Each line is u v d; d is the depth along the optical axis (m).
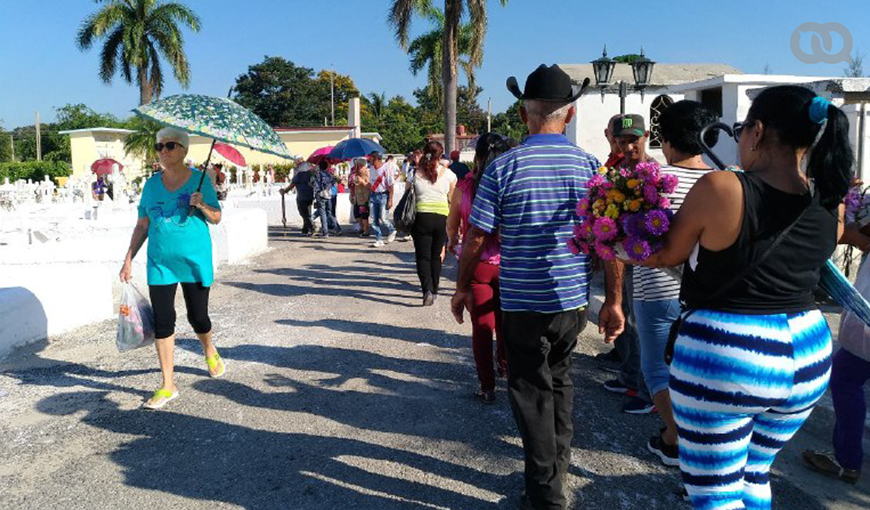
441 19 28.39
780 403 2.10
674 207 3.00
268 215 17.34
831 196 2.05
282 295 8.11
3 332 5.56
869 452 3.80
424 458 3.71
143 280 8.84
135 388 4.79
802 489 3.41
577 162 3.00
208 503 3.25
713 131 3.09
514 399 3.05
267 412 4.35
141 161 36.50
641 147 3.78
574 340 3.13
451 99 22.28
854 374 3.39
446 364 5.35
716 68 18.92
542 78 3.04
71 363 5.36
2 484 3.41
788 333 2.05
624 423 4.19
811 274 2.08
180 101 4.52
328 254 11.72
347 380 4.96
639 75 9.73
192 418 4.25
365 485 3.41
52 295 6.11
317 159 15.63
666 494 3.34
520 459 3.70
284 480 3.46
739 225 2.01
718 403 2.08
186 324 6.61
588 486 3.40
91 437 3.97
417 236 7.42
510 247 3.00
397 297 8.02
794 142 2.04
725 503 2.16
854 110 6.71
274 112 70.25
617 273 3.09
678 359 2.19
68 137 53.34
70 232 9.86
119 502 3.25
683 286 2.24
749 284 2.03
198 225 4.48
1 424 4.15
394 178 12.84
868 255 3.37
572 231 2.95
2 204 14.80
